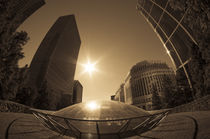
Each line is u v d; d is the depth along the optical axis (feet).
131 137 17.85
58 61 416.67
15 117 24.82
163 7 151.53
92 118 22.27
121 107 28.09
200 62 64.13
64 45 468.34
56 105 291.99
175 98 108.99
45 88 129.49
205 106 41.37
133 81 439.22
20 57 59.93
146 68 412.77
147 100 354.33
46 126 22.06
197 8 44.42
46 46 413.59
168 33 160.66
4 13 53.11
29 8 185.78
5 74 52.39
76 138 17.92
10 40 56.54
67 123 20.12
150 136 16.46
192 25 51.13
